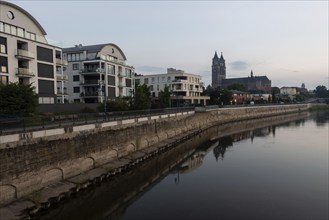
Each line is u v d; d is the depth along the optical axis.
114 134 34.75
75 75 71.06
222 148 47.50
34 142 23.09
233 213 21.36
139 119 41.78
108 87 70.62
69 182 25.58
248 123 89.19
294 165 34.59
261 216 20.78
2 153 20.31
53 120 27.42
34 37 49.88
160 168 35.25
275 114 122.88
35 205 20.75
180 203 23.61
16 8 45.97
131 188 27.91
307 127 73.44
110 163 32.47
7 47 44.09
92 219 21.53
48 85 52.22
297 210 21.69
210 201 23.86
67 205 23.42
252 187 27.06
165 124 52.44
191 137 60.38
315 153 41.03
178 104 88.25
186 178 30.64
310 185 27.30
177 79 105.88
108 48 73.31
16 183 21.36
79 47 74.19
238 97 144.25
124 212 22.06
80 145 28.56
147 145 43.53
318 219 20.19
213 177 30.69
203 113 78.12
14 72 45.22
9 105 31.72
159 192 26.42
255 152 42.91
